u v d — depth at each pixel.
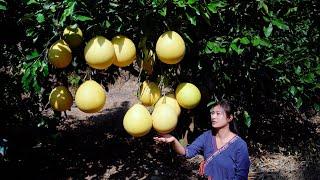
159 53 2.25
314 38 5.23
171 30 2.40
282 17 3.48
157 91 2.40
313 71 4.11
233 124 3.62
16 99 5.63
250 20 2.94
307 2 4.29
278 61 3.74
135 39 2.47
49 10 2.43
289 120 8.50
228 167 3.38
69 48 2.38
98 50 2.12
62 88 2.41
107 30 2.35
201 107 3.21
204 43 2.70
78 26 2.38
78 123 9.34
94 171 6.78
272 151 7.50
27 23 2.84
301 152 7.52
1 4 3.14
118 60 2.22
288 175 6.64
